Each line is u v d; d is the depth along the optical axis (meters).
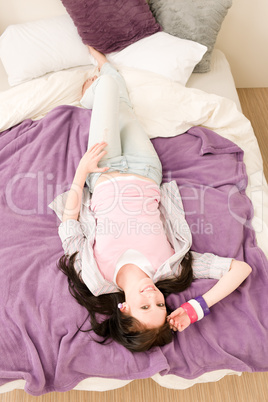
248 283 1.57
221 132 2.13
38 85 2.21
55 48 2.41
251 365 1.47
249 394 1.72
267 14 2.69
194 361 1.46
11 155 2.01
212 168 1.92
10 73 2.42
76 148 2.00
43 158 1.95
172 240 1.69
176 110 2.12
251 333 1.49
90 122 2.03
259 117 2.92
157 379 1.48
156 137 2.08
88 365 1.42
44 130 2.05
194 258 1.64
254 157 2.07
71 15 2.36
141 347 1.40
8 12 2.52
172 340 1.47
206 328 1.50
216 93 2.37
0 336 1.45
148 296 1.40
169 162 1.99
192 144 2.04
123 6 2.33
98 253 1.59
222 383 1.74
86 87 2.26
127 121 1.96
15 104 2.15
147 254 1.57
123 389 1.72
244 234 1.74
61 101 2.23
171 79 2.28
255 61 2.95
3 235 1.70
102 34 2.37
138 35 2.40
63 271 1.60
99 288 1.50
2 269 1.59
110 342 1.46
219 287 1.52
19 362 1.42
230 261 1.56
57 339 1.46
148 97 2.15
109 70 2.24
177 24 2.39
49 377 1.42
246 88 3.10
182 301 1.54
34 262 1.62
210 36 2.40
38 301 1.53
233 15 2.70
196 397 1.71
